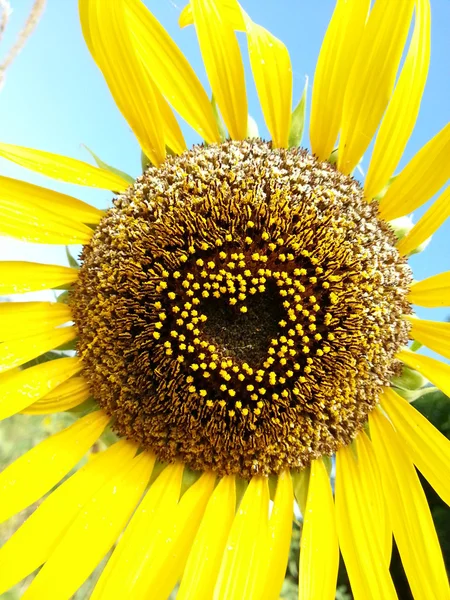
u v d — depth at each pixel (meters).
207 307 0.18
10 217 0.19
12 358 0.18
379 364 0.18
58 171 0.19
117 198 0.19
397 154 0.19
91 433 0.19
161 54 0.19
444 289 0.18
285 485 0.18
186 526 0.18
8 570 0.17
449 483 0.17
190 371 0.17
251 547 0.17
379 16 0.18
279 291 0.17
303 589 0.16
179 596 0.16
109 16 0.18
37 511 0.18
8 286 0.19
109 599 0.16
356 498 0.18
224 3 0.19
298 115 0.20
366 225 0.18
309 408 0.17
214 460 0.18
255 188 0.18
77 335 0.19
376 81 0.18
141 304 0.18
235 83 0.19
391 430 0.18
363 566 0.17
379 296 0.18
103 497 0.18
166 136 0.19
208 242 0.17
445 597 0.16
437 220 0.18
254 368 0.17
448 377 0.18
